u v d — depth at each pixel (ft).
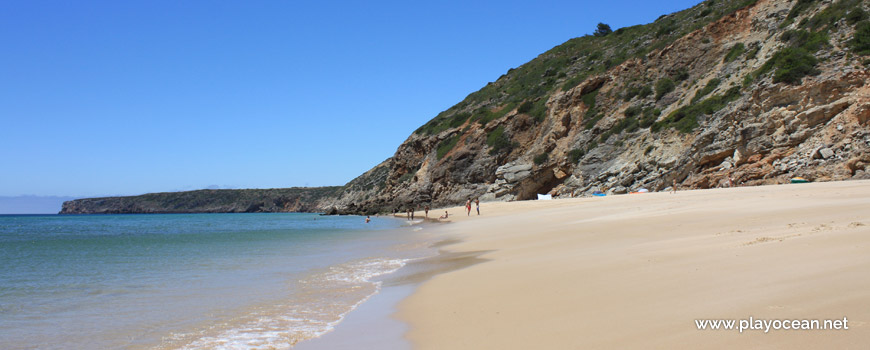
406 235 94.07
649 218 64.85
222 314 30.40
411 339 22.00
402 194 257.55
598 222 70.13
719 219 53.72
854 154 107.04
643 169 159.84
